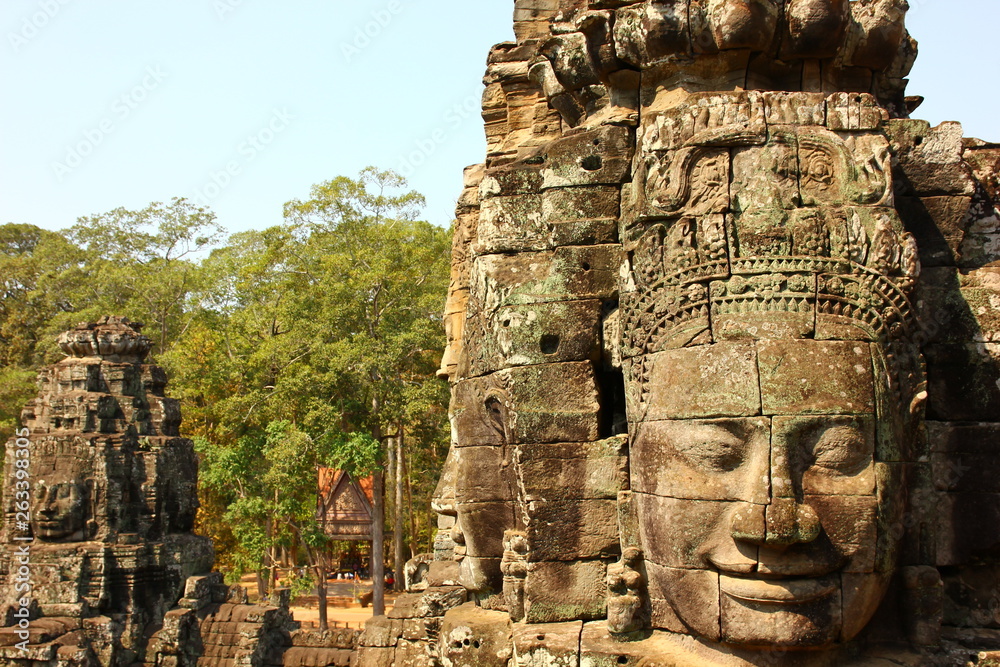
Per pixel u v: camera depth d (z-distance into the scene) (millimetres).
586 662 5266
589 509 5699
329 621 26984
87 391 16984
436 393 25734
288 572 27531
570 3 6980
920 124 5992
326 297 27156
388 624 10984
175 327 32531
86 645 14359
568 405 5777
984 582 5699
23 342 37656
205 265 32406
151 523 16891
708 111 5285
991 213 6078
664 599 5340
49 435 16328
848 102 5273
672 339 5207
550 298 5895
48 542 15922
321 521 27562
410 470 31250
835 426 4844
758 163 5168
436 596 8359
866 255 5066
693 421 5035
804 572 4797
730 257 5082
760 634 4836
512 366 5852
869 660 5180
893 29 5680
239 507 24891
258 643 14914
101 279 30750
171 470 17656
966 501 5676
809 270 4984
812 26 5398
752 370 4910
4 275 38000
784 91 5410
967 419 5785
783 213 5070
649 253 5410
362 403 26594
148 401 18344
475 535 6523
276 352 26938
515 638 5473
